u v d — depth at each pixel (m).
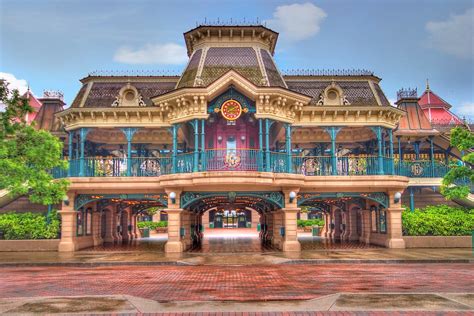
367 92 26.19
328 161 26.75
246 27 25.53
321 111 24.80
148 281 13.64
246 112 23.17
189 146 28.72
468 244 25.33
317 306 9.37
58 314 8.77
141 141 30.02
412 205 28.41
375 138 29.44
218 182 21.53
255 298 10.49
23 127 19.59
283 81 25.27
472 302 9.59
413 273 15.16
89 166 24.66
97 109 24.41
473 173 23.14
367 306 9.26
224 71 24.34
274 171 22.86
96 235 29.64
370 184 24.38
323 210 37.59
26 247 24.94
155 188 24.36
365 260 18.89
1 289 12.20
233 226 69.25
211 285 12.73
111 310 9.11
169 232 23.56
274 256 20.86
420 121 31.42
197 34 25.83
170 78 26.83
